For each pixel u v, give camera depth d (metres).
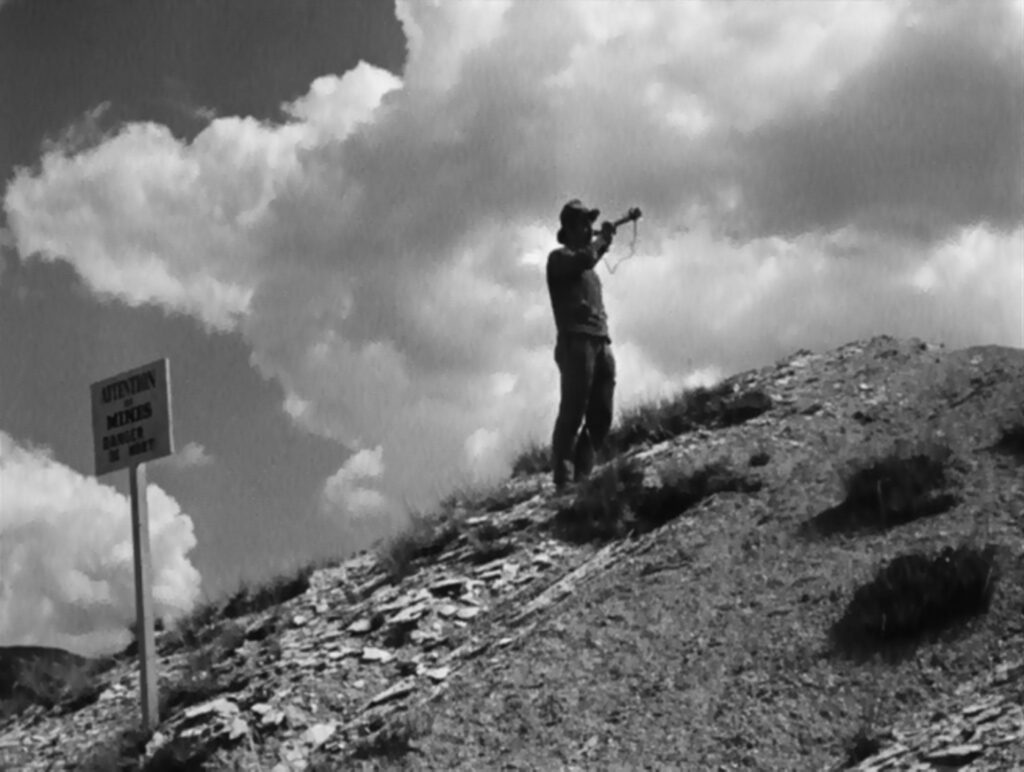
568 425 15.48
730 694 9.68
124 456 14.11
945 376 15.34
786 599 10.78
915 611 9.66
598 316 15.60
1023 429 12.49
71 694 15.62
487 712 10.49
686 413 16.41
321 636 13.84
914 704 8.92
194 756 11.70
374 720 11.34
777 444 14.36
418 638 12.94
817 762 8.62
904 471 11.88
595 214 15.66
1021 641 9.20
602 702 10.13
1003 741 7.72
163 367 13.97
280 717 11.95
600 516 14.26
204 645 15.44
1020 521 10.93
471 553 14.54
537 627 11.84
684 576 11.77
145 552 13.71
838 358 17.22
